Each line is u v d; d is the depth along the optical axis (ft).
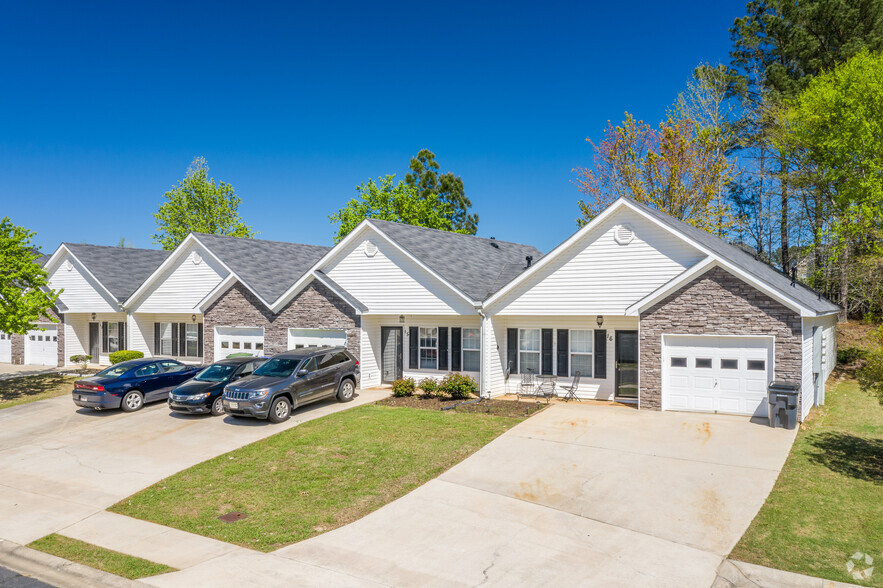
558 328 66.33
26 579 27.37
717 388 54.39
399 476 40.06
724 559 27.76
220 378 61.31
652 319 56.59
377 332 75.82
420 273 70.44
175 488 39.32
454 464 42.06
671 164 118.83
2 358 110.93
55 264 103.35
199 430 53.98
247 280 81.20
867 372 40.86
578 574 26.53
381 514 33.86
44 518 34.76
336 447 46.91
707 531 30.71
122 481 41.06
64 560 29.17
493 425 52.31
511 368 68.90
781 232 123.44
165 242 172.76
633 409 58.03
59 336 102.32
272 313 79.36
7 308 72.08
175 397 58.49
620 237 58.90
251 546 30.37
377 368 75.56
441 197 218.38
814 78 102.68
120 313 99.76
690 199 118.62
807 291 70.90
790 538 29.73
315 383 60.08
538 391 65.98
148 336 98.02
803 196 109.60
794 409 48.49
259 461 44.32
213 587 25.81
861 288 98.07
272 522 33.40
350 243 75.25
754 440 45.70
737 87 125.70
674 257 56.39
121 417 60.34
